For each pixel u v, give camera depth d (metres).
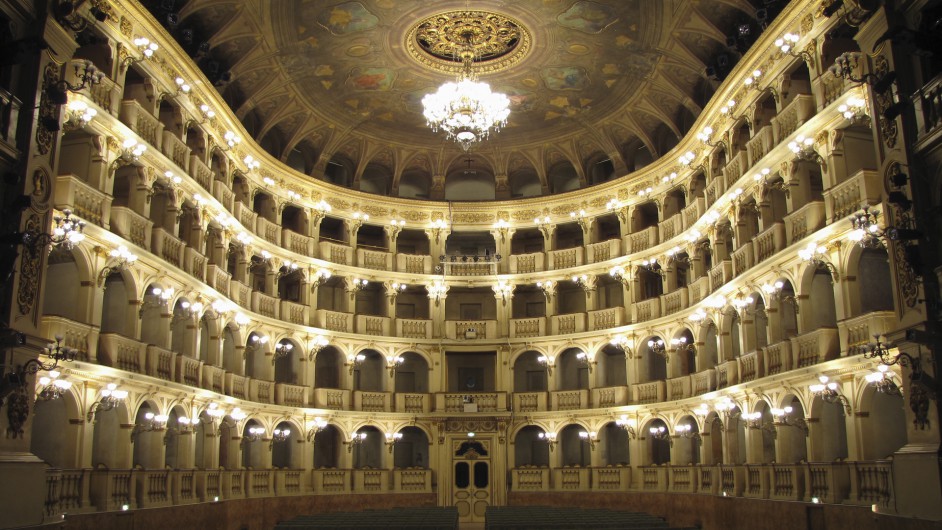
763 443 36.38
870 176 26.58
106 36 28.70
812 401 29.59
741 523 32.09
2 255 18.58
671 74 40.84
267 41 37.62
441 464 47.91
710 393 37.84
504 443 48.22
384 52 39.78
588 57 40.38
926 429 19.80
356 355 48.28
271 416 42.75
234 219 40.03
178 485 31.66
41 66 19.97
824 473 27.27
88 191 27.59
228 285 39.47
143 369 30.39
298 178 47.25
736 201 36.53
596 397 47.03
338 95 44.44
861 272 29.12
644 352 46.22
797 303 30.73
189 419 34.34
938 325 19.25
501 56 40.41
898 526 20.27
